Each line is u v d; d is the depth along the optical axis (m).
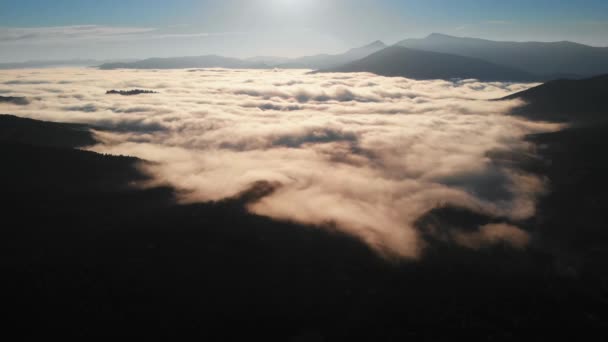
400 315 55.75
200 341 45.75
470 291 65.00
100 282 55.16
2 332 43.59
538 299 63.44
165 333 46.31
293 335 48.81
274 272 63.41
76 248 65.50
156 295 53.59
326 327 51.16
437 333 51.97
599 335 54.22
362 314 54.84
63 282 54.09
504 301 62.41
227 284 58.28
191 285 56.91
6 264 58.28
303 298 57.12
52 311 47.88
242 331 48.44
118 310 49.62
